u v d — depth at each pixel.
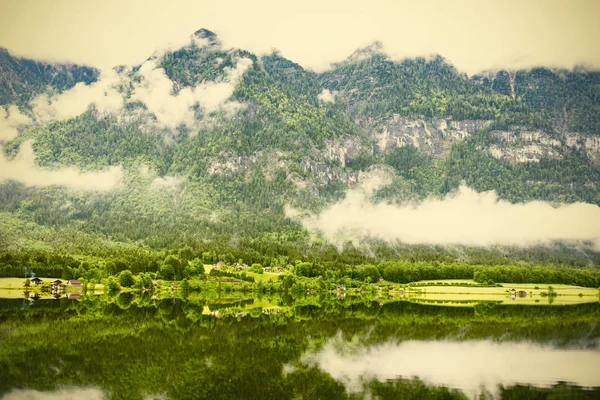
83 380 100.50
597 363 115.94
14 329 137.88
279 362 113.38
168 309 186.88
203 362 112.06
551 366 113.38
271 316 174.00
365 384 100.69
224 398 93.62
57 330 138.00
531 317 181.62
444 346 130.75
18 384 97.94
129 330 140.62
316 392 96.38
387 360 116.75
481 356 121.12
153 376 103.12
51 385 97.81
